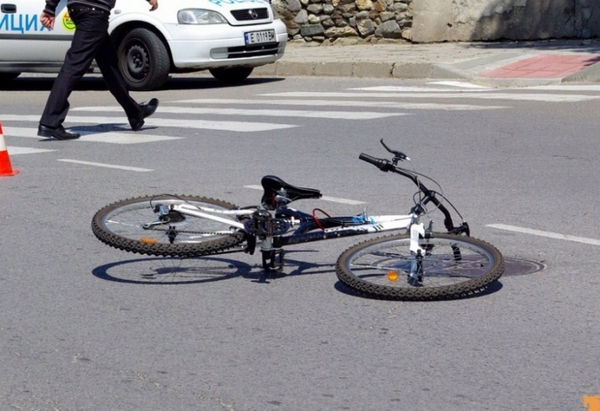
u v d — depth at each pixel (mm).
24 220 7371
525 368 4531
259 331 5059
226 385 4410
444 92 13820
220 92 14844
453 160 9062
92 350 4840
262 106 12867
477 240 5609
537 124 10766
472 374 4480
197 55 14992
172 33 15008
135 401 4262
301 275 5977
